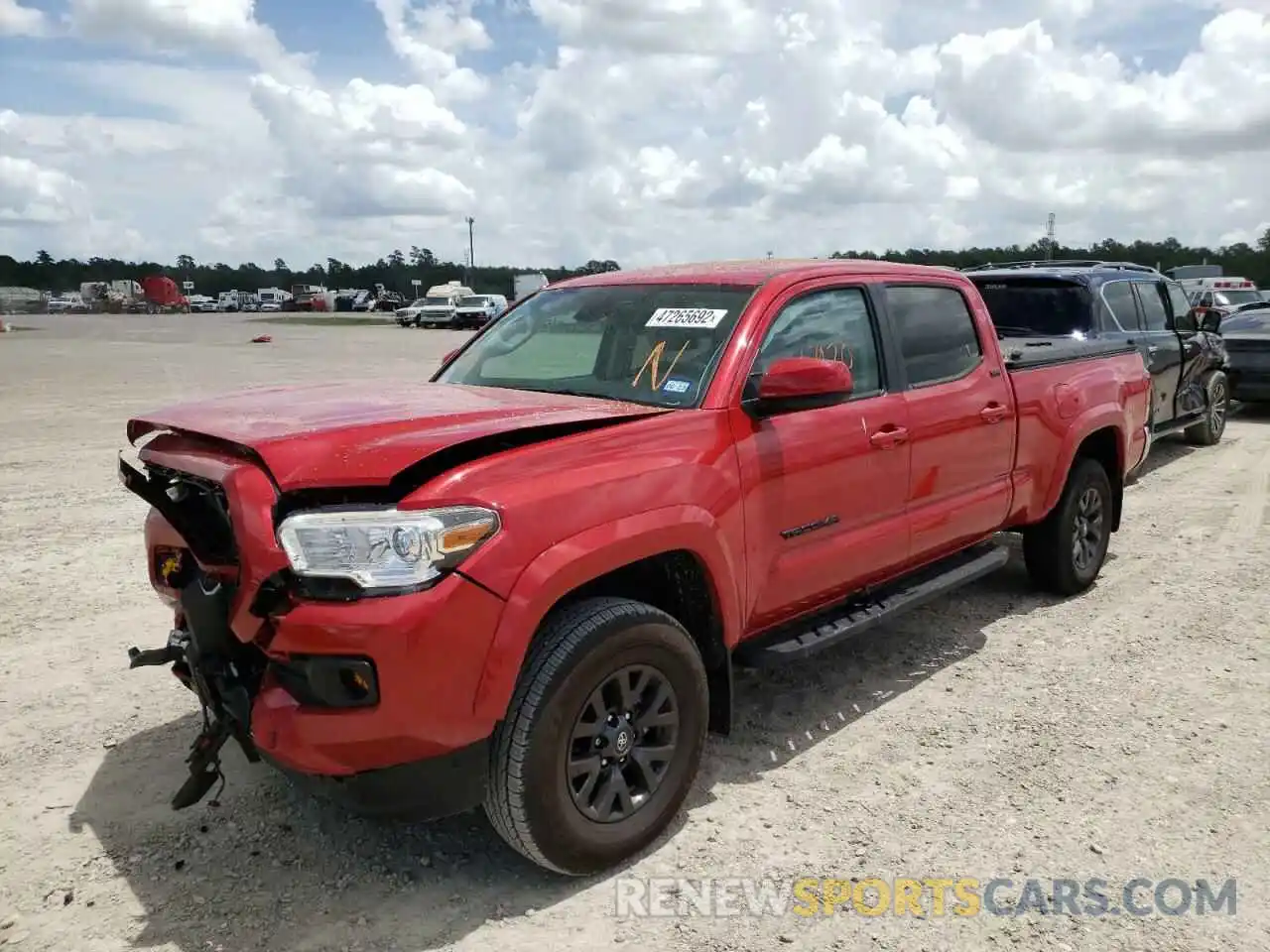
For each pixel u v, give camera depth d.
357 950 2.88
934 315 4.87
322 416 3.25
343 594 2.74
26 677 4.81
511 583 2.88
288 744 2.77
